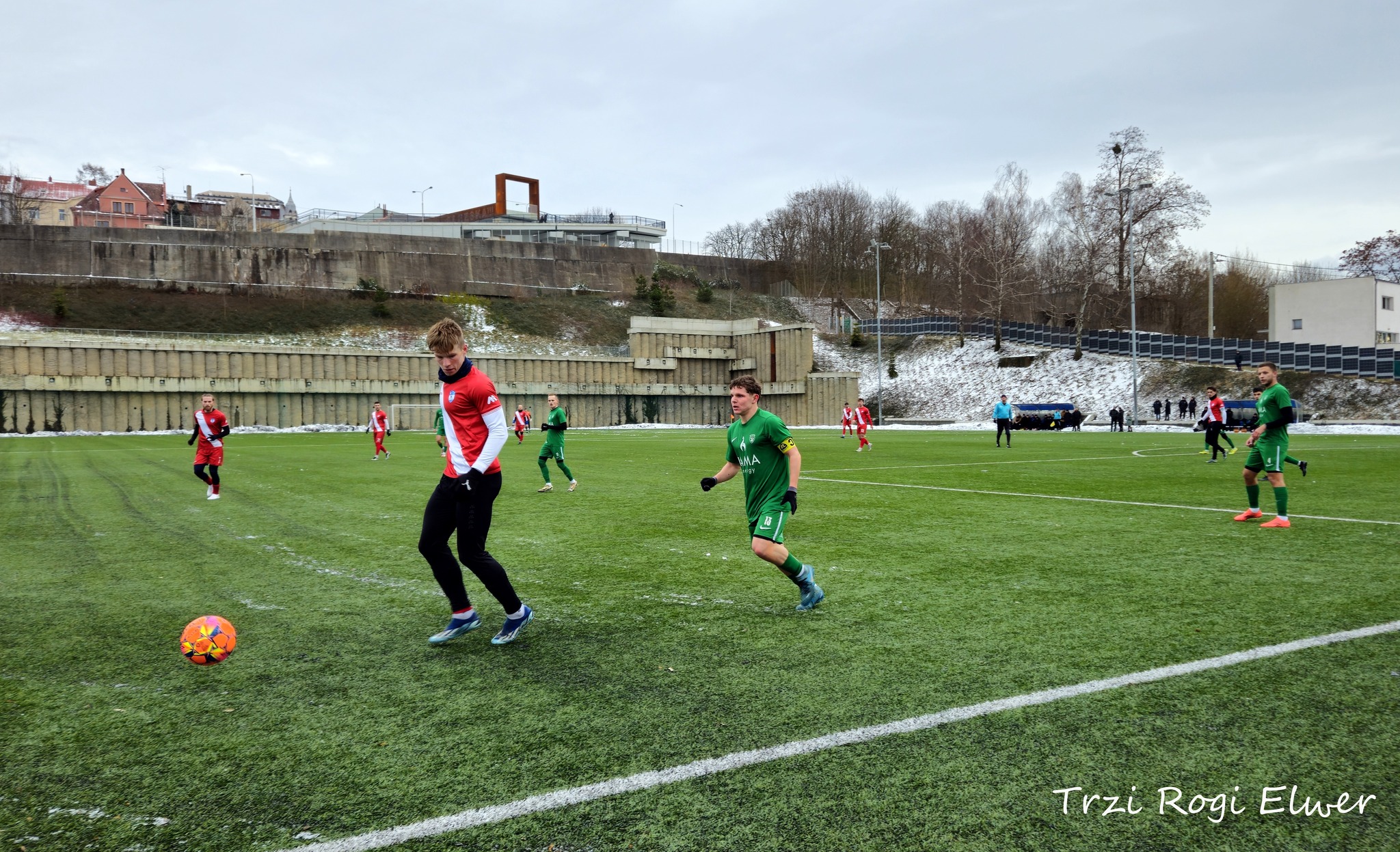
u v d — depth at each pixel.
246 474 18.22
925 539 8.87
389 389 57.03
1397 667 4.40
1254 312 70.38
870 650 4.84
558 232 95.81
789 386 64.88
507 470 19.27
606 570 7.41
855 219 93.31
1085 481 15.37
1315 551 7.98
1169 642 4.91
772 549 5.63
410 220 98.81
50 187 102.94
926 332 72.75
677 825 2.83
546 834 2.78
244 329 60.25
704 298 82.19
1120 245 56.38
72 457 24.62
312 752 3.49
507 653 4.90
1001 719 3.74
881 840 2.72
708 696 4.09
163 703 4.10
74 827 2.88
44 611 6.01
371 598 6.39
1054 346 62.47
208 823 2.89
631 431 54.78
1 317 54.12
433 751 3.48
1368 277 54.97
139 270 63.88
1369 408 45.22
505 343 67.19
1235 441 31.41
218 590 6.66
